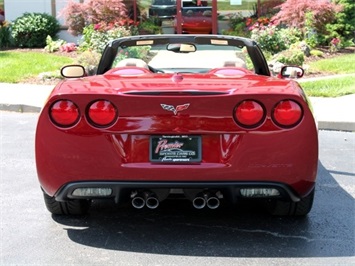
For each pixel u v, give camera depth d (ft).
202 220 16.61
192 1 62.85
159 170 13.93
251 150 13.96
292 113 13.96
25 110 35.86
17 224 16.35
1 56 53.21
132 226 16.16
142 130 13.93
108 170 14.05
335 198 18.94
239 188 14.12
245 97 13.84
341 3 56.95
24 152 25.27
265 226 16.16
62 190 14.43
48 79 44.21
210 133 13.96
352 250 14.53
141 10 63.16
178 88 14.11
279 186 14.14
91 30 53.88
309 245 14.83
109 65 19.49
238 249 14.51
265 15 62.18
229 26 62.75
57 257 14.10
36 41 60.44
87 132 14.01
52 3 64.54
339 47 55.31
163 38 19.25
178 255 14.15
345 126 30.32
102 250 14.49
